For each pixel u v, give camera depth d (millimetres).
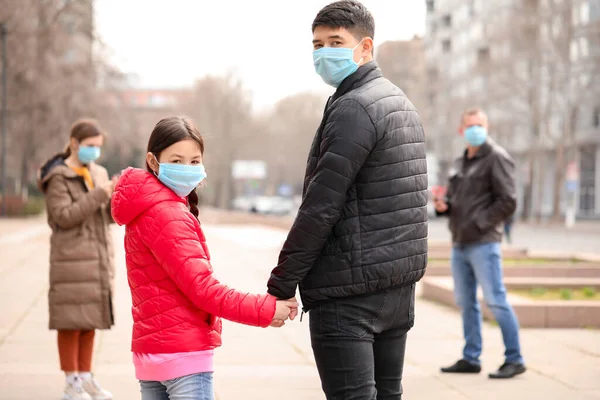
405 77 54469
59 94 39781
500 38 48094
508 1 59375
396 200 3391
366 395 3385
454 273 6691
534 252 17844
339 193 3270
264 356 7340
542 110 49781
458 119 55031
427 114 63438
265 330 8805
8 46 38188
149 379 3213
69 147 5715
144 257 3230
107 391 5859
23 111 40250
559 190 47938
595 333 8719
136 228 3229
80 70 40875
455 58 73000
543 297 10828
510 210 6383
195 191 3449
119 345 7738
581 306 9117
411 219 3441
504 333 6473
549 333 8727
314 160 3471
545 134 47875
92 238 5590
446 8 75000
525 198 52781
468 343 6676
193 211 3471
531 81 47062
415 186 3475
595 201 57688
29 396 5730
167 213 3184
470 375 6586
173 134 3240
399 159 3408
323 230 3270
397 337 3607
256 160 106375
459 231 6527
